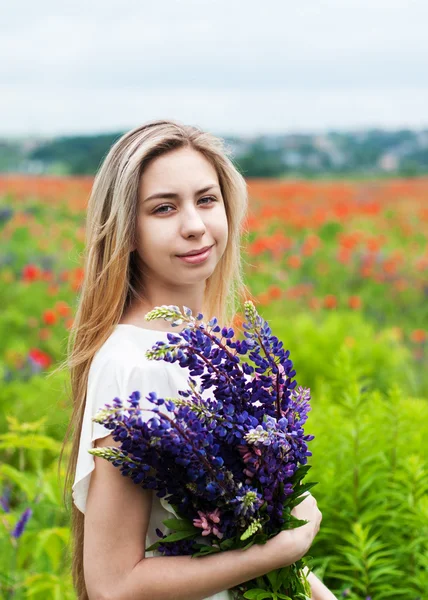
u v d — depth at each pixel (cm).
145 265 216
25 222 1298
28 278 874
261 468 185
